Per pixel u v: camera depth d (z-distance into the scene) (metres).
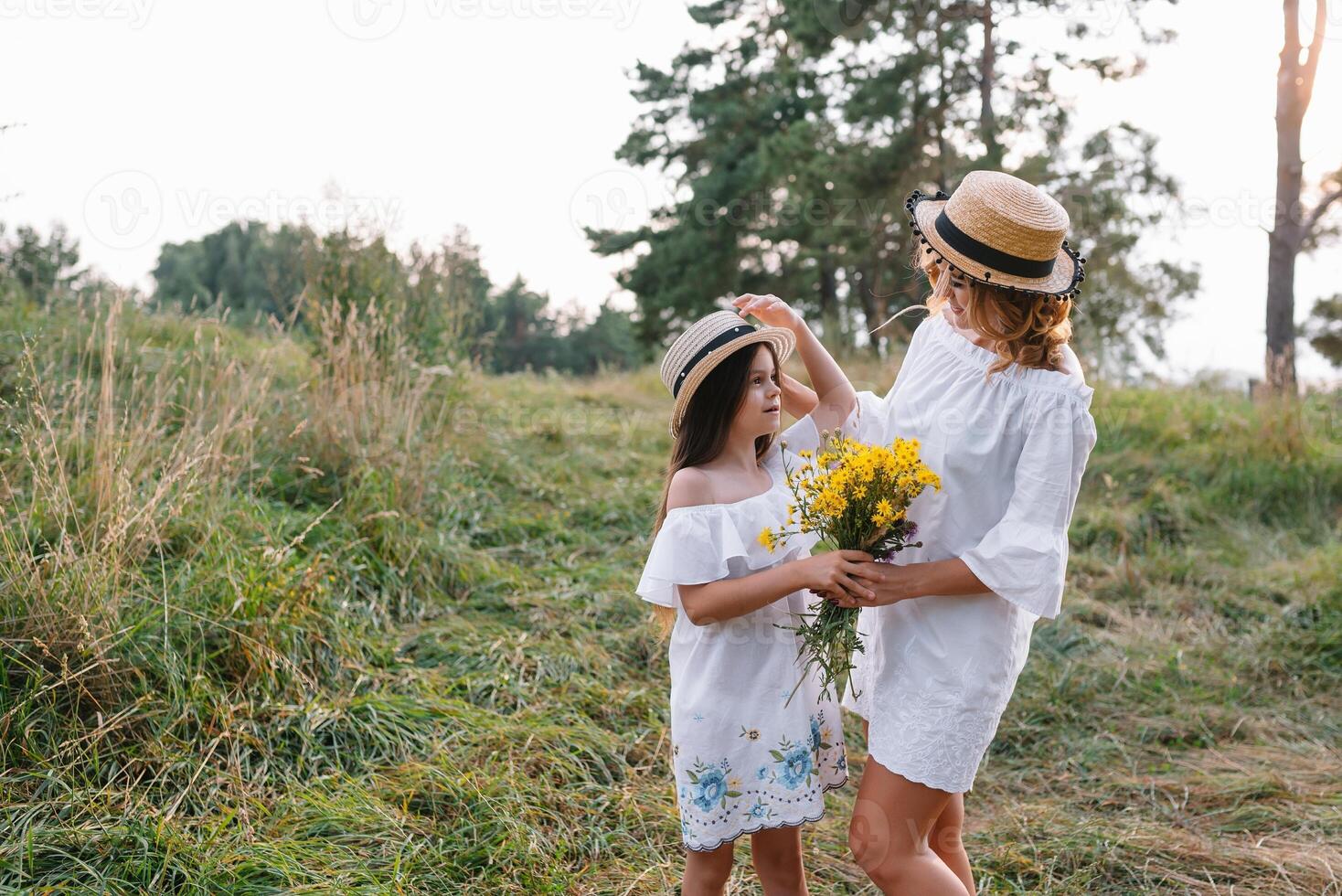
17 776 2.35
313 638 3.16
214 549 3.27
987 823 2.83
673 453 2.04
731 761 1.88
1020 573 1.70
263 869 2.18
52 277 5.54
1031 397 1.78
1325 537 5.68
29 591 2.65
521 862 2.34
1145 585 4.90
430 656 3.42
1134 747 3.38
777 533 1.92
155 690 2.69
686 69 19.39
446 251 6.04
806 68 16.53
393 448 4.44
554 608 3.93
